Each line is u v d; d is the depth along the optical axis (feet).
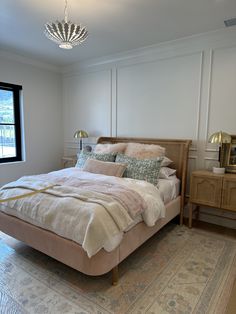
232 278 6.15
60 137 15.33
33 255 7.25
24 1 6.93
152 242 8.20
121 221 5.63
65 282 5.94
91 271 5.27
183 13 7.65
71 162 13.97
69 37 6.32
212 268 6.61
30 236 6.54
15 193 7.16
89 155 10.65
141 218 6.66
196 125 10.06
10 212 7.13
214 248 7.77
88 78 13.62
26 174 13.39
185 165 9.77
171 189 8.91
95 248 5.04
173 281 6.01
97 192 6.42
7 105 12.51
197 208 10.19
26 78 12.91
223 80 9.20
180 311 5.00
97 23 8.38
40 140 14.05
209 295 5.50
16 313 4.90
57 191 6.66
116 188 6.78
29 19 8.13
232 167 9.05
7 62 11.92
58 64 13.99
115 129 12.80
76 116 14.60
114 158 10.09
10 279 6.04
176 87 10.43
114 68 12.40
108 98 12.86
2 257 7.13
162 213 7.44
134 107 11.91
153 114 11.28
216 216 9.86
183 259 7.08
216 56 9.25
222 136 8.53
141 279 6.09
